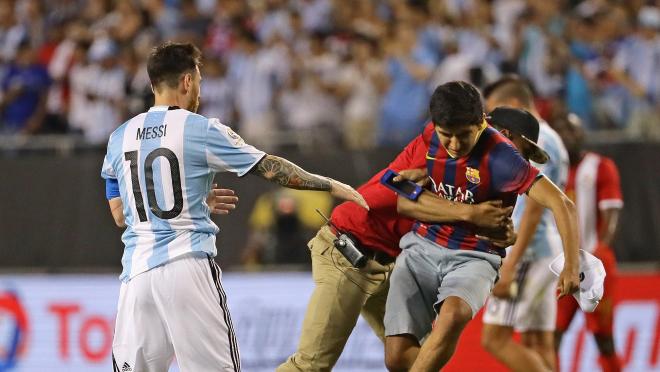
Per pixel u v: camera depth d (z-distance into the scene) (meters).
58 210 37.00
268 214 34.94
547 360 23.61
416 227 18.97
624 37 38.09
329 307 19.78
